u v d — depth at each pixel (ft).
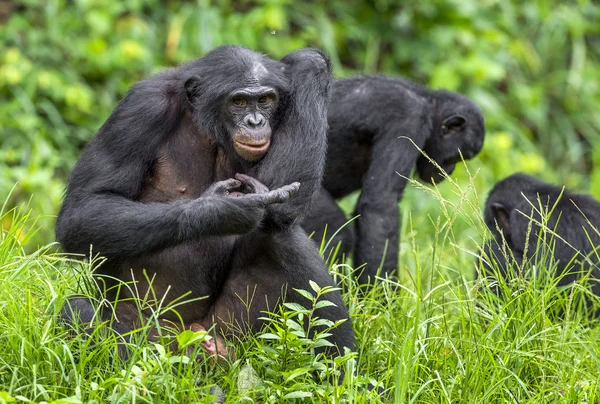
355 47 87.56
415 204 69.62
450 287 40.91
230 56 35.86
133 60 78.23
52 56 76.59
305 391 31.48
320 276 34.81
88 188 34.19
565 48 94.12
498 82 92.07
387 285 40.83
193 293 35.58
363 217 48.47
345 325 34.76
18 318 32.07
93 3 77.20
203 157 36.11
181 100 35.86
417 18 85.87
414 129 49.90
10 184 66.80
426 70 84.02
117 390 29.58
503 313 36.27
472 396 32.71
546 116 90.43
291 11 84.99
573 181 84.99
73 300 34.50
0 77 73.72
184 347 30.07
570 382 33.96
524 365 34.71
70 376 30.66
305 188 34.81
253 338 34.45
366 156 51.39
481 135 54.44
